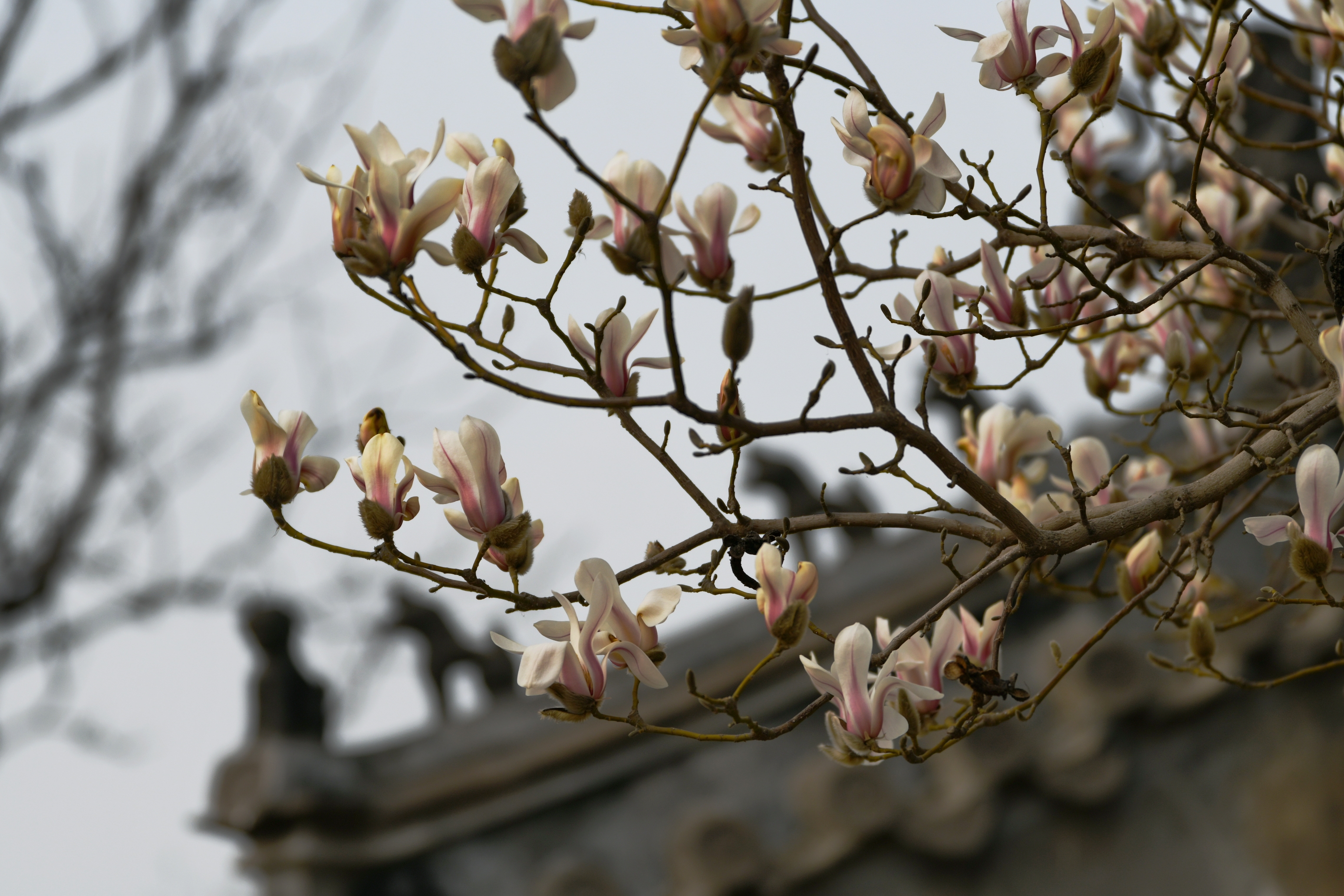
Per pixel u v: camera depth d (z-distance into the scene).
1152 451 3.03
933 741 5.99
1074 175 2.26
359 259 1.88
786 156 2.41
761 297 2.36
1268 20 2.77
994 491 2.03
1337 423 5.34
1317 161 5.48
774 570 2.11
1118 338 3.01
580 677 2.04
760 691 6.37
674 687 6.49
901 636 2.17
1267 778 5.73
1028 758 5.89
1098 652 5.93
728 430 2.11
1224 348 4.74
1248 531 2.08
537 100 1.76
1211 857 5.75
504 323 2.02
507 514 2.11
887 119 2.02
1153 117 2.71
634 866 6.17
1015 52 2.16
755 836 5.84
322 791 6.08
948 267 2.52
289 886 5.98
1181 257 2.30
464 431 2.09
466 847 6.25
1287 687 5.82
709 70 1.91
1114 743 5.92
